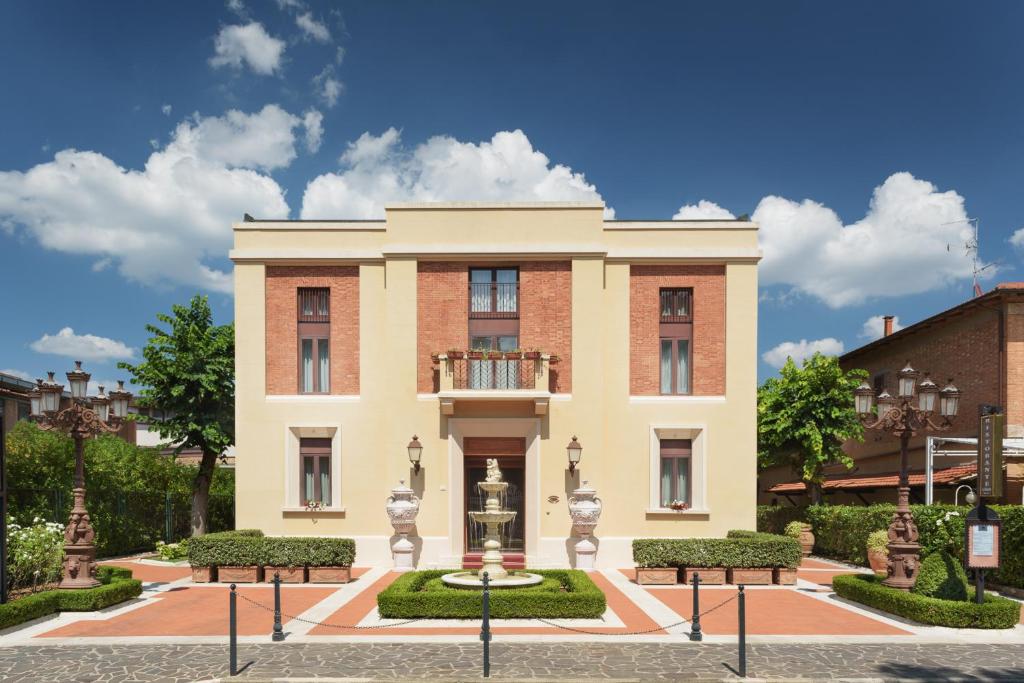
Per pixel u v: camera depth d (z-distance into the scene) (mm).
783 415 22719
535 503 17844
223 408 22312
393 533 18172
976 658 9828
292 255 18797
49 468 18969
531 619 11891
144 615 12523
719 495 18188
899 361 25234
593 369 18172
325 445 18781
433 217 18656
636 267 18922
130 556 21500
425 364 18391
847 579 13867
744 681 8766
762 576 15641
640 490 18266
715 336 18719
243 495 18375
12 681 8828
